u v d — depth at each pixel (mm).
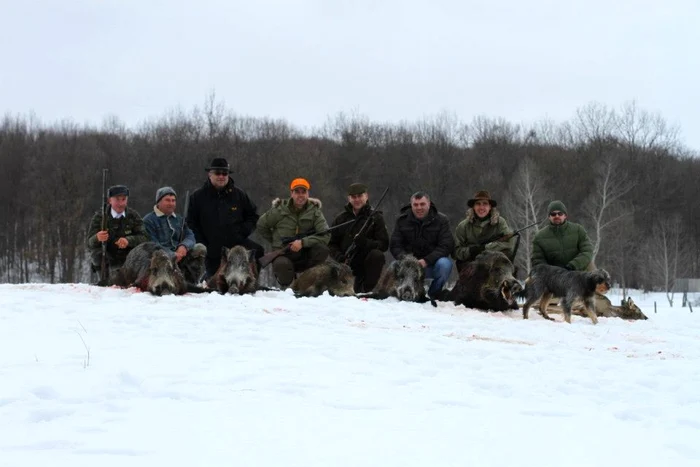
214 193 14930
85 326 9312
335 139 67375
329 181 60844
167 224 14414
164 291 12086
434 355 8414
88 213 52688
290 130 67375
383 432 5367
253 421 5492
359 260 15039
